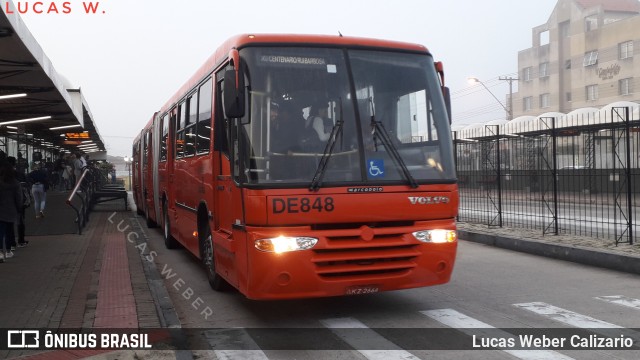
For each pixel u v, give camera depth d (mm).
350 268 5840
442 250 6242
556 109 62500
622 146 16750
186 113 9867
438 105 6609
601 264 9305
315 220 5766
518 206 15703
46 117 19156
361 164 6016
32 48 10570
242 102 5922
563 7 61344
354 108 6184
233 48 6336
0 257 9836
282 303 7312
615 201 12195
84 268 9273
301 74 6168
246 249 5848
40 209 16266
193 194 9031
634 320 6242
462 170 17031
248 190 5773
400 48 6648
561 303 7039
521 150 15797
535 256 10594
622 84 53375
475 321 6297
